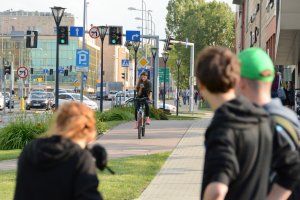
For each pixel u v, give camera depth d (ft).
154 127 111.04
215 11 405.39
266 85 16.75
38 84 616.39
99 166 17.28
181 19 474.90
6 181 49.70
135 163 60.34
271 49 151.64
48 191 16.01
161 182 49.85
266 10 169.07
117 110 137.08
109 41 184.75
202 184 15.19
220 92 15.60
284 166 16.33
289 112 16.81
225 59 15.57
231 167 14.57
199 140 84.79
